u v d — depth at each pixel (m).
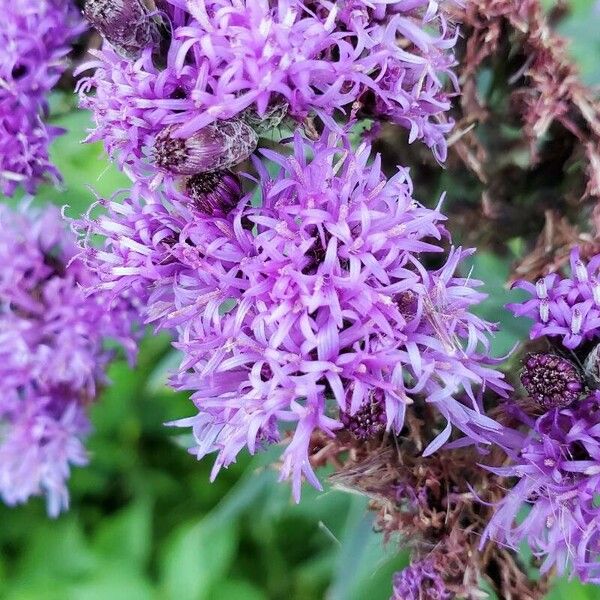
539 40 0.14
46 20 0.15
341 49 0.12
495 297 0.15
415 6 0.13
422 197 0.15
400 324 0.12
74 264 0.17
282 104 0.13
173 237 0.13
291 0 0.12
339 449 0.14
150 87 0.13
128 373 0.22
